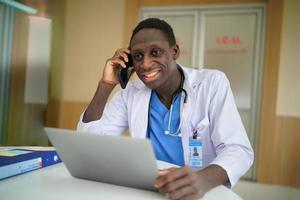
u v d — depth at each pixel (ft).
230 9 10.13
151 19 3.73
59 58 11.52
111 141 2.21
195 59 10.57
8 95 10.50
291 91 9.14
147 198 2.29
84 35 11.37
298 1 9.02
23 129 10.68
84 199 2.26
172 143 3.95
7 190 2.46
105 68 4.17
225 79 4.01
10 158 2.84
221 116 3.57
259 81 9.84
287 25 9.16
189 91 4.01
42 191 2.44
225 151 3.12
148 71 3.62
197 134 3.84
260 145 9.43
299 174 9.04
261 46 9.80
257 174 9.50
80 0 11.35
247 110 10.03
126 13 10.87
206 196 2.40
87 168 2.64
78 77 11.50
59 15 11.41
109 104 4.51
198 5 10.43
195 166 3.79
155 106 4.16
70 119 11.51
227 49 10.25
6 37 10.34
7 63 10.43
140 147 2.13
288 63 9.16
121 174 2.48
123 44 10.93
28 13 10.81
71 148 2.53
